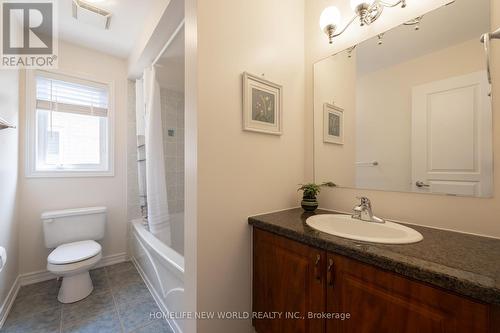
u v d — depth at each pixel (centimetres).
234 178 126
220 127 119
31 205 207
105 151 251
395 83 124
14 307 170
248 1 133
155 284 182
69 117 230
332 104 153
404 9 121
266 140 142
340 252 87
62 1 169
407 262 71
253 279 133
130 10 180
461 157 103
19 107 199
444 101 108
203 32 112
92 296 186
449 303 63
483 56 98
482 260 72
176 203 276
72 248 193
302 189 153
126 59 261
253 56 135
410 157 119
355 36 141
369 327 81
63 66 224
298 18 164
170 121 279
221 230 120
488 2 97
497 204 94
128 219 260
